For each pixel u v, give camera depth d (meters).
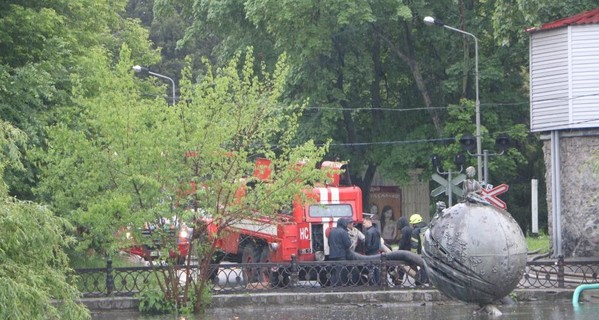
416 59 75.12
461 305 32.34
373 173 78.75
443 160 70.62
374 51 74.50
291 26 67.25
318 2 65.81
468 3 73.31
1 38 38.91
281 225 37.59
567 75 48.88
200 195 31.67
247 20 71.75
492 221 26.23
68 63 41.53
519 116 74.00
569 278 37.12
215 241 32.31
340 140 74.00
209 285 32.69
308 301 33.19
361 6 65.50
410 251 37.34
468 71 71.12
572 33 48.66
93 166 31.33
